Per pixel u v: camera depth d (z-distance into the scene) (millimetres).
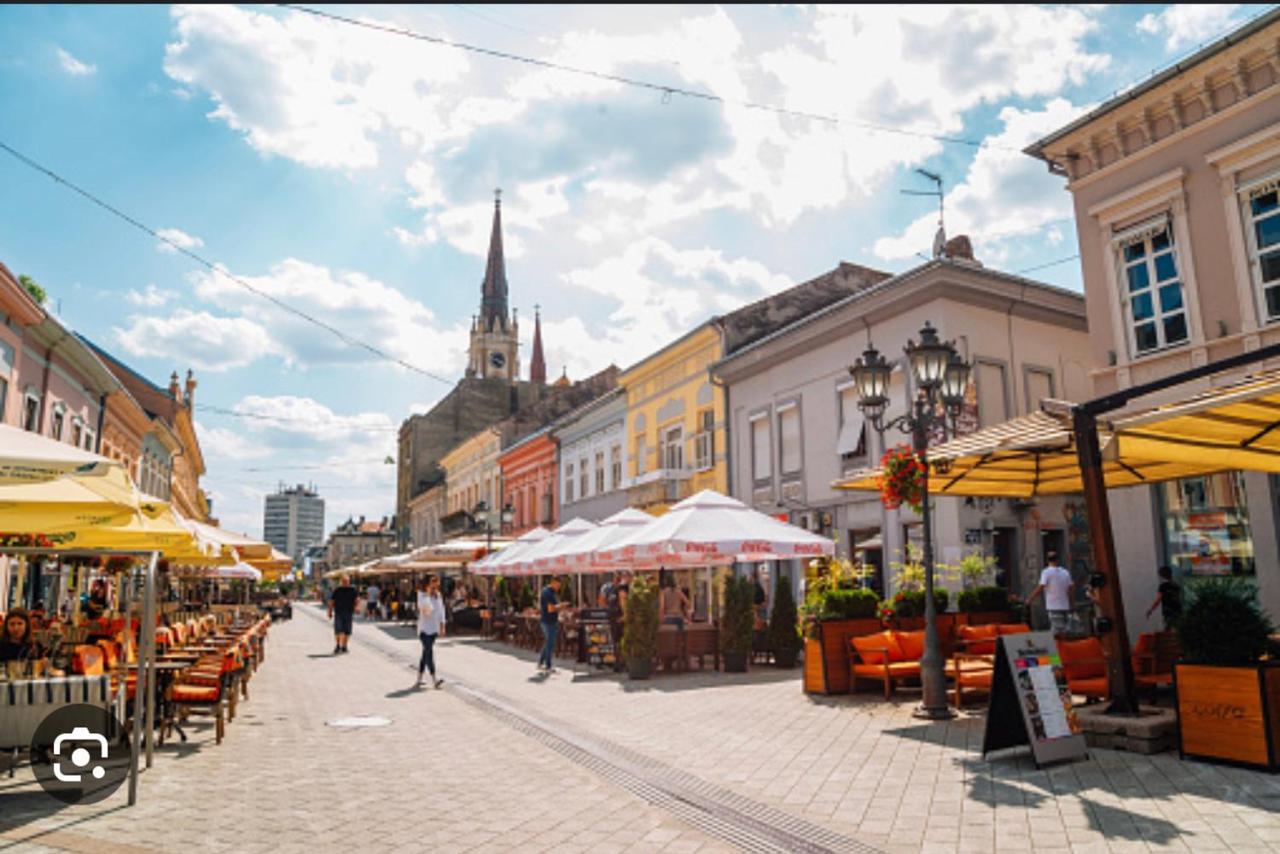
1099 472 8016
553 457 36812
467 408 64750
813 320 20000
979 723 9172
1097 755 7395
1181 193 13023
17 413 15109
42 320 15297
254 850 5414
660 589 17188
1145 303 13703
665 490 25484
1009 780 6723
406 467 69000
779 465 21578
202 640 14531
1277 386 6402
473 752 8617
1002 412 17594
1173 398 13000
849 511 19031
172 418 33344
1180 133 13055
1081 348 19328
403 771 7746
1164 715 7711
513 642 23719
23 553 7375
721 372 23578
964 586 15727
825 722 9531
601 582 31141
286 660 19562
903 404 17844
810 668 11719
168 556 12578
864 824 5770
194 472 52969
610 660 15805
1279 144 11820
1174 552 13195
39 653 10352
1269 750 6484
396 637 27672
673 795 6707
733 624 14789
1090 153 14406
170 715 9406
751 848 5367
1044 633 7617
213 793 6922
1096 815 5703
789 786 6848
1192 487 13000
